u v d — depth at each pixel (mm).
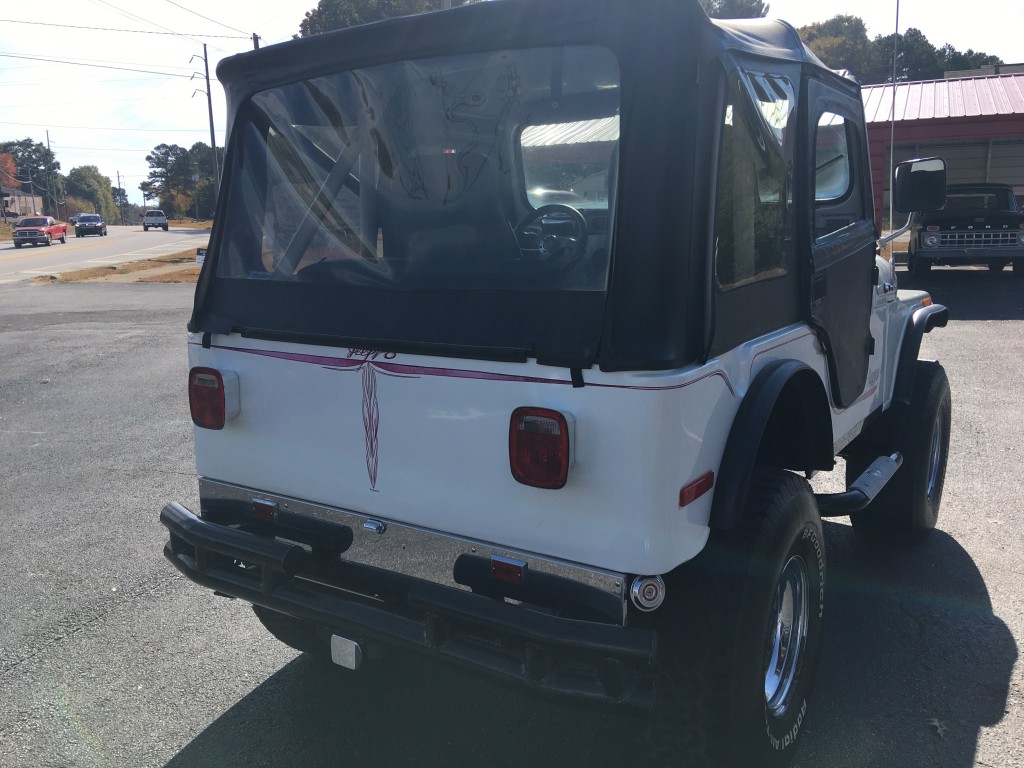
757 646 2576
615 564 2391
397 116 2803
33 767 3115
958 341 11219
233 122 3178
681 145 2363
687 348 2383
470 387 2545
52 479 6566
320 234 2930
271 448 3049
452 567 2666
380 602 2805
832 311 3502
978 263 17094
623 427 2324
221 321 3127
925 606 4184
